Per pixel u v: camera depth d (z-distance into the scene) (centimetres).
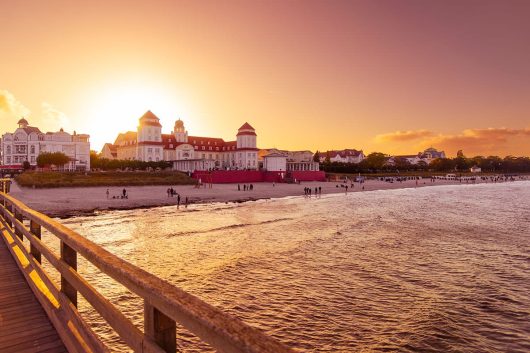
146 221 3416
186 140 13188
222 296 1388
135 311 1218
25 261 677
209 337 135
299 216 3906
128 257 1992
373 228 3078
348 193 7738
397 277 1644
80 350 316
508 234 2812
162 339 189
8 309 489
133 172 8556
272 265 1834
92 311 1179
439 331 1098
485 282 1579
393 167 16262
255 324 1145
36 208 3944
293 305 1299
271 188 8381
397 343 1028
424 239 2573
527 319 1191
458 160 19612
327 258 1988
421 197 6775
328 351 986
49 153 8725
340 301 1338
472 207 4953
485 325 1145
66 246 393
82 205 4394
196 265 1822
